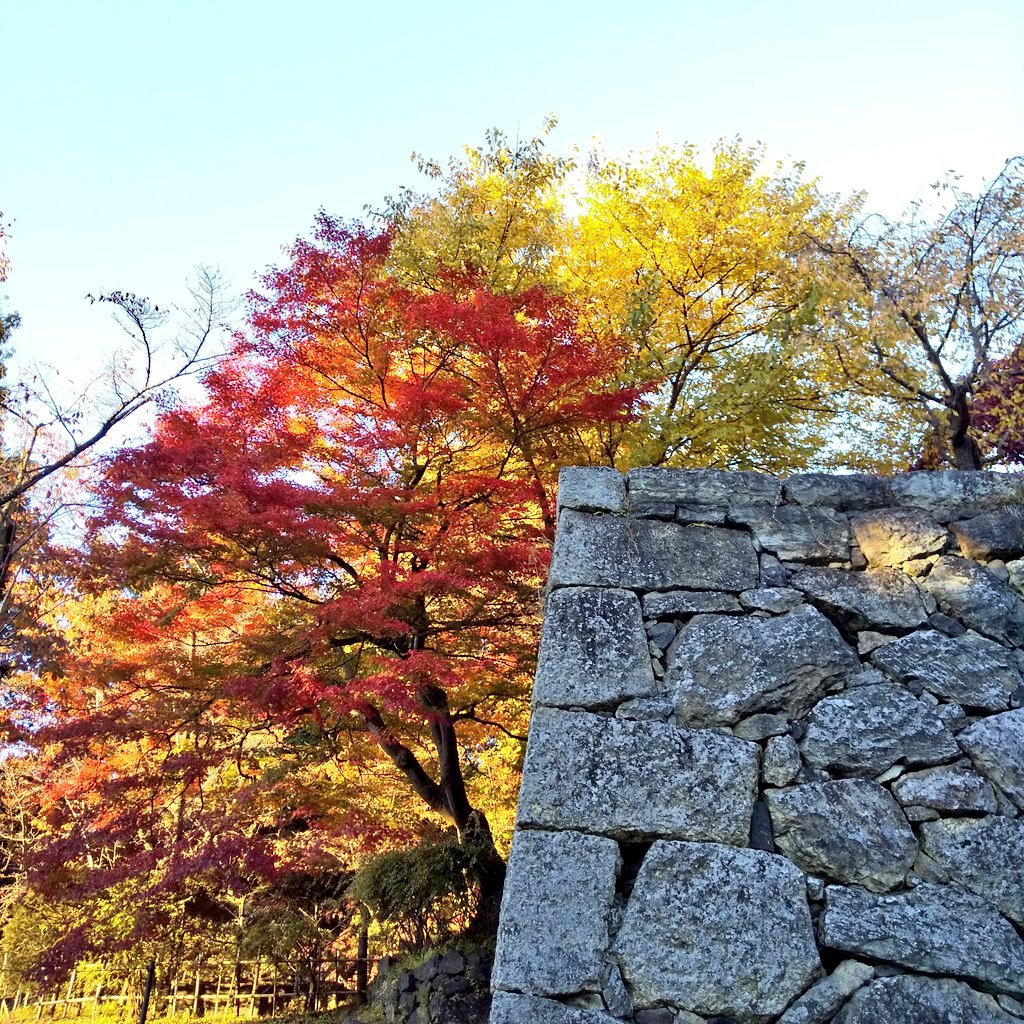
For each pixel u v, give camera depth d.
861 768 2.62
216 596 8.34
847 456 9.29
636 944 2.32
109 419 7.74
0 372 8.24
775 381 7.66
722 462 8.62
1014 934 2.34
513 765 10.06
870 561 3.12
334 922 10.63
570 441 8.38
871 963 2.31
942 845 2.48
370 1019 8.05
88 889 6.99
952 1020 2.21
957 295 7.00
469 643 7.88
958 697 2.76
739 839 2.48
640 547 3.12
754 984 2.26
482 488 7.62
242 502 6.64
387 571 7.09
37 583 8.41
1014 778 2.59
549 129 9.52
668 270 9.45
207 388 8.13
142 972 10.50
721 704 2.73
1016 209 7.05
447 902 8.48
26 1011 10.91
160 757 8.41
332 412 8.58
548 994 2.26
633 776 2.59
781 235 8.88
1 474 8.22
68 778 9.14
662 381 8.34
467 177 9.58
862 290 7.20
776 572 3.07
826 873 2.44
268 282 8.02
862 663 2.85
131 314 7.50
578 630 2.90
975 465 6.77
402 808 10.01
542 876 2.43
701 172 9.41
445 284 8.13
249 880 9.50
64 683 8.70
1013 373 6.82
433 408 7.54
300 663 7.18
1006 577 3.07
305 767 8.91
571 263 9.85
